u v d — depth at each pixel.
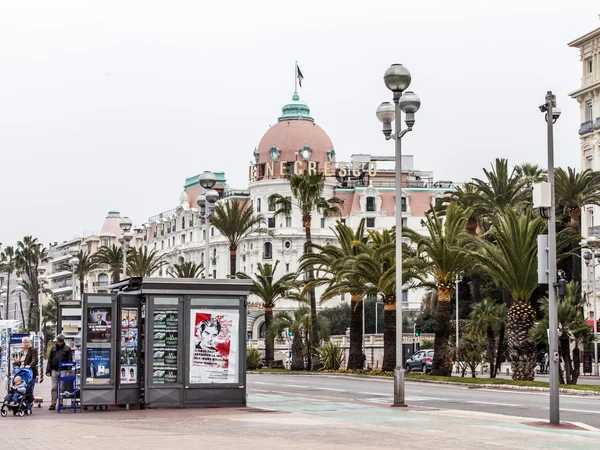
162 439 18.12
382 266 55.75
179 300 26.45
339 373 59.53
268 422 22.19
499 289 91.38
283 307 140.75
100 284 194.50
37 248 179.25
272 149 144.38
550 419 22.75
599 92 76.94
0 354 48.53
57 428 20.56
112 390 26.06
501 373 68.75
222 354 26.75
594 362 69.00
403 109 28.59
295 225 143.50
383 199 147.12
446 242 50.81
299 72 148.12
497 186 73.88
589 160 78.75
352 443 17.70
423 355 65.81
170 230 170.00
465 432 20.22
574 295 48.66
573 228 71.38
